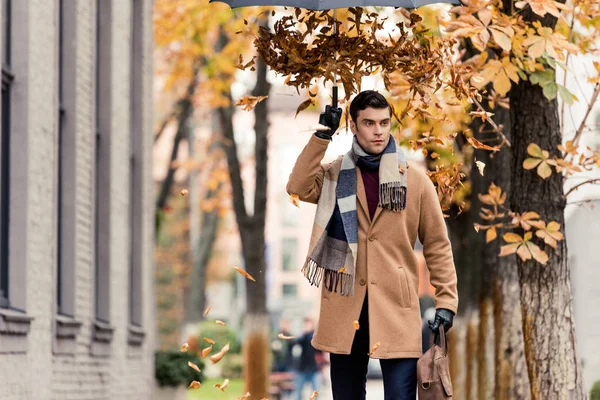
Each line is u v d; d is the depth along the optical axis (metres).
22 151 15.08
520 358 18.92
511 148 13.59
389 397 8.98
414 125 18.86
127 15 23.14
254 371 28.23
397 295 8.98
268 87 29.31
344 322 9.07
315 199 9.21
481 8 11.84
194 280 61.47
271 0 9.40
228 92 31.28
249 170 64.19
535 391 13.67
